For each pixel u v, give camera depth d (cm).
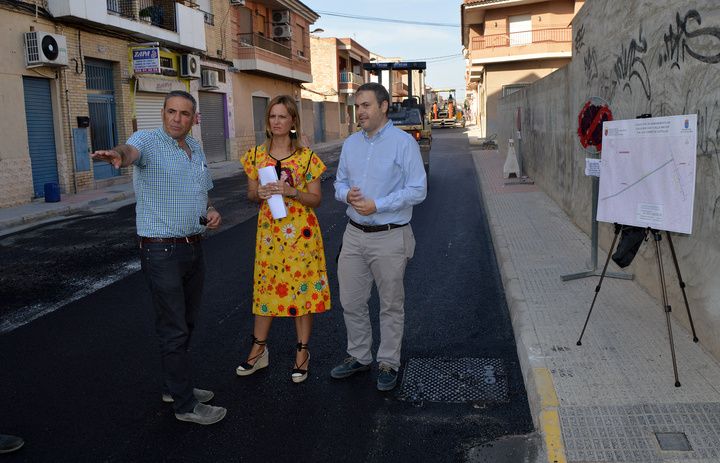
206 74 2077
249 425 340
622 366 369
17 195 1209
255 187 387
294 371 397
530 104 1421
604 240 661
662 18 471
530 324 448
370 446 316
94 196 1333
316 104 3772
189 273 350
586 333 425
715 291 371
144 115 1750
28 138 1277
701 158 394
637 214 388
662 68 471
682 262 428
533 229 817
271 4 2728
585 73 767
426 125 1491
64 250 805
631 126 392
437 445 316
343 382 394
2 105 1180
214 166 2138
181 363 339
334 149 3128
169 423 344
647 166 381
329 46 4219
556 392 340
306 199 371
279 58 2678
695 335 394
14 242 870
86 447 318
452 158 2195
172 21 1788
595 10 704
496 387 378
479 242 814
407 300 566
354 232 375
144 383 396
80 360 434
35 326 506
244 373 404
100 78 1560
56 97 1348
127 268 702
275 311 380
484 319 508
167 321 335
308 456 308
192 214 336
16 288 622
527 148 1500
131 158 301
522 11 3073
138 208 333
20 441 317
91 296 592
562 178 959
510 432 325
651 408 318
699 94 398
